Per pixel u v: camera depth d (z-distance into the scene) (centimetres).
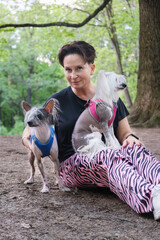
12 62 1266
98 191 125
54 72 1316
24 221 92
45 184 124
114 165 101
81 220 93
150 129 392
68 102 122
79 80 115
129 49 784
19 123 1215
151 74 425
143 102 429
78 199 114
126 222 92
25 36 1259
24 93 1506
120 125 124
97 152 107
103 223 91
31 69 1388
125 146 113
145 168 103
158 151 234
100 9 439
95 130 113
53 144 117
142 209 93
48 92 1412
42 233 84
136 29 716
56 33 572
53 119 120
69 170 119
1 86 1312
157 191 89
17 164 183
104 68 898
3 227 87
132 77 846
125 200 100
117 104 122
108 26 730
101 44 908
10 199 113
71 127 120
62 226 89
